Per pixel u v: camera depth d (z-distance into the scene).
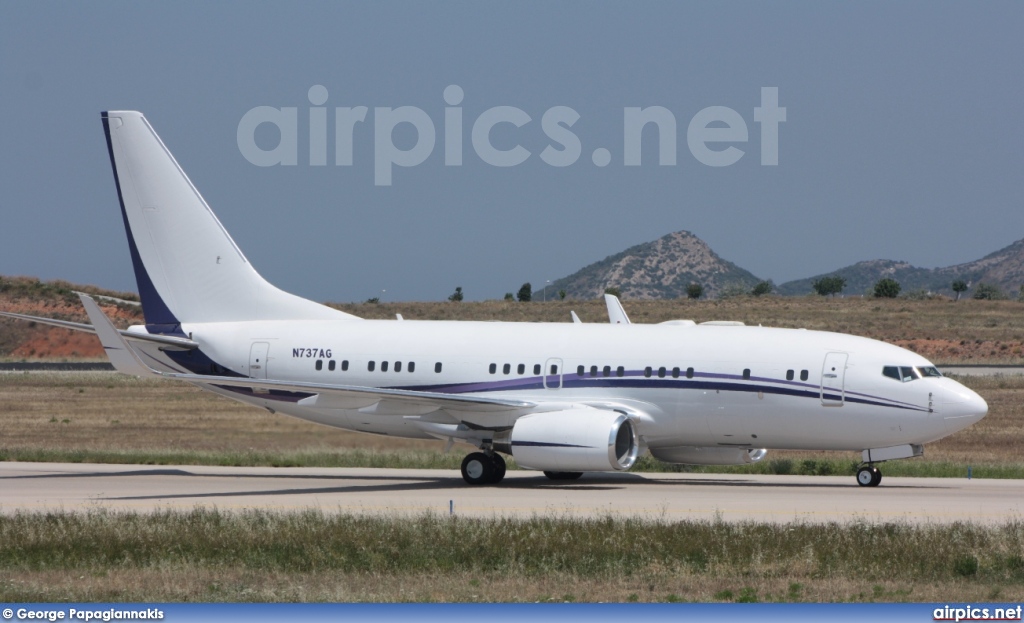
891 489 98.38
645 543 65.69
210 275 116.62
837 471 115.69
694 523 71.31
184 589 55.91
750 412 99.94
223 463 121.88
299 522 71.81
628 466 98.50
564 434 96.69
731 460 107.12
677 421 102.00
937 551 62.81
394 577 58.44
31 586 56.28
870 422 97.44
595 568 60.22
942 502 88.12
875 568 60.00
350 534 67.69
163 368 116.00
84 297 92.94
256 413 177.62
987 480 107.25
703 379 100.81
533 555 62.91
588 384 103.81
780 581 57.78
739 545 64.94
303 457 123.88
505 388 105.94
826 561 61.66
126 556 62.91
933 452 136.62
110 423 164.38
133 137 117.12
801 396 98.44
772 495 93.31
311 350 111.94
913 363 97.94
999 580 57.88
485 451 104.56
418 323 112.44
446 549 64.12
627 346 104.19
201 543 66.12
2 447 136.25
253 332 114.19
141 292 117.94
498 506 85.69
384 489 99.25
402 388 108.94
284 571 60.12
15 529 69.75
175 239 116.88
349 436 128.75
